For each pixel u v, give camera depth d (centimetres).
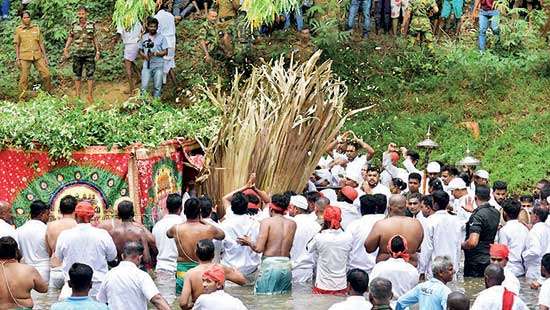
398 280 1270
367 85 2512
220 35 2484
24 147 1728
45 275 1480
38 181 1744
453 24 2728
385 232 1413
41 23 2688
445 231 1552
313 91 1931
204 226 1428
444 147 2338
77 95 2419
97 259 1354
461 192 1738
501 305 1116
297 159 1870
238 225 1543
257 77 1950
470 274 1623
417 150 2322
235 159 1861
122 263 1198
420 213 1582
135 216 1752
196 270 1238
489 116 2433
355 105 2475
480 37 2606
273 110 1872
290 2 2309
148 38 2366
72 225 1464
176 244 1435
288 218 1521
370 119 2414
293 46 2533
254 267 1571
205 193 1883
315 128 1878
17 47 2411
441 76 2547
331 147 1905
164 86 2483
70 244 1348
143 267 1459
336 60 2541
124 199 1555
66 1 2695
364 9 2620
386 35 2664
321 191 1817
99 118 1781
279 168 1866
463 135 2370
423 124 2391
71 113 1798
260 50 2525
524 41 2652
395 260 1283
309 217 1591
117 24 2375
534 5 2789
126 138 1766
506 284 1238
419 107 2473
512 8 2770
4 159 1736
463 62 2564
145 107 1988
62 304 1062
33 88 2523
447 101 2486
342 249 1480
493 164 2269
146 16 2389
